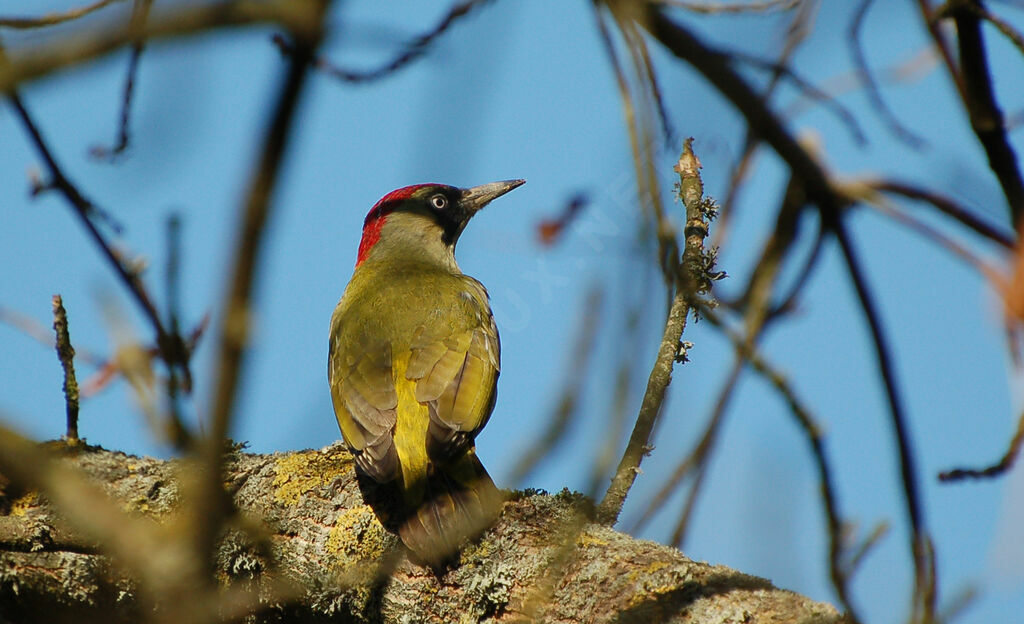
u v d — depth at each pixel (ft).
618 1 18.95
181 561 15.48
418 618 30.42
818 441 22.94
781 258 26.68
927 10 22.80
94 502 16.21
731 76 18.79
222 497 14.32
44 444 32.48
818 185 20.20
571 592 28.76
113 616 30.60
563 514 30.86
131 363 23.76
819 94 22.77
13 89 12.29
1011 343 21.65
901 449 20.54
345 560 31.68
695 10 24.18
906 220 21.36
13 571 29.84
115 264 22.15
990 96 22.21
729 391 26.89
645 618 27.20
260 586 30.99
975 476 22.79
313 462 34.01
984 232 21.27
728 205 26.66
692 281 30.37
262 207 11.71
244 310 12.12
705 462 27.76
